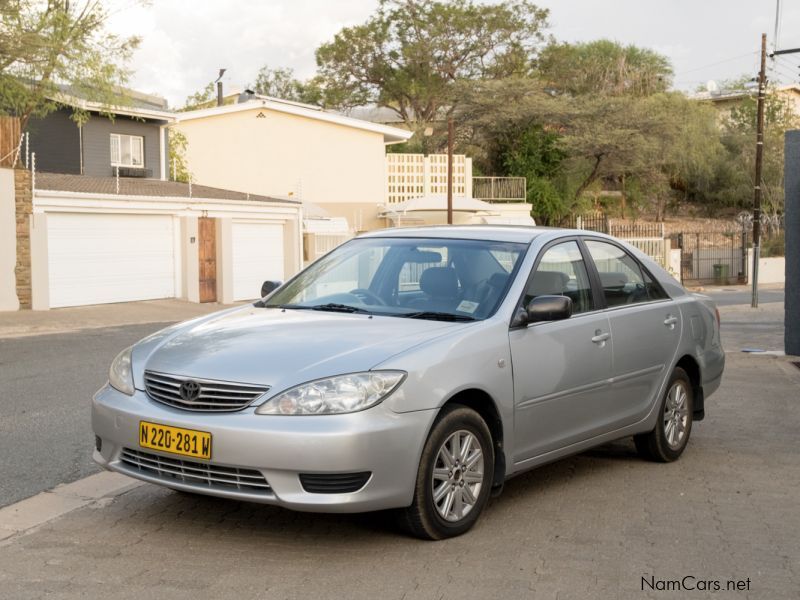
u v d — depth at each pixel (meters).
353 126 39.84
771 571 4.53
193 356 4.87
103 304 22.91
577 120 46.84
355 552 4.68
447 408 4.84
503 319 5.30
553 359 5.54
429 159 41.41
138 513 5.32
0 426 7.88
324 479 4.41
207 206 25.66
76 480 6.09
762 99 32.81
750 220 44.72
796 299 13.26
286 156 39.09
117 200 22.81
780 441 7.61
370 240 6.33
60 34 21.08
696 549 4.84
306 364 4.61
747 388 10.47
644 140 45.75
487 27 55.97
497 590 4.21
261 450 4.39
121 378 5.05
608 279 6.36
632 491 5.99
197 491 4.60
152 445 4.67
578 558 4.67
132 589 4.17
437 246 5.96
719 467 6.69
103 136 31.39
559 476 6.39
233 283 26.66
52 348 14.07
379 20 56.94
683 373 6.96
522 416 5.31
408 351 4.73
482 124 47.22
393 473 4.53
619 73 56.03
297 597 4.09
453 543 4.86
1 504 5.52
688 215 57.16
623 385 6.22
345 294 5.84
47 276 21.19
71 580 4.27
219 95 47.25
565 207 47.09
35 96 22.14
